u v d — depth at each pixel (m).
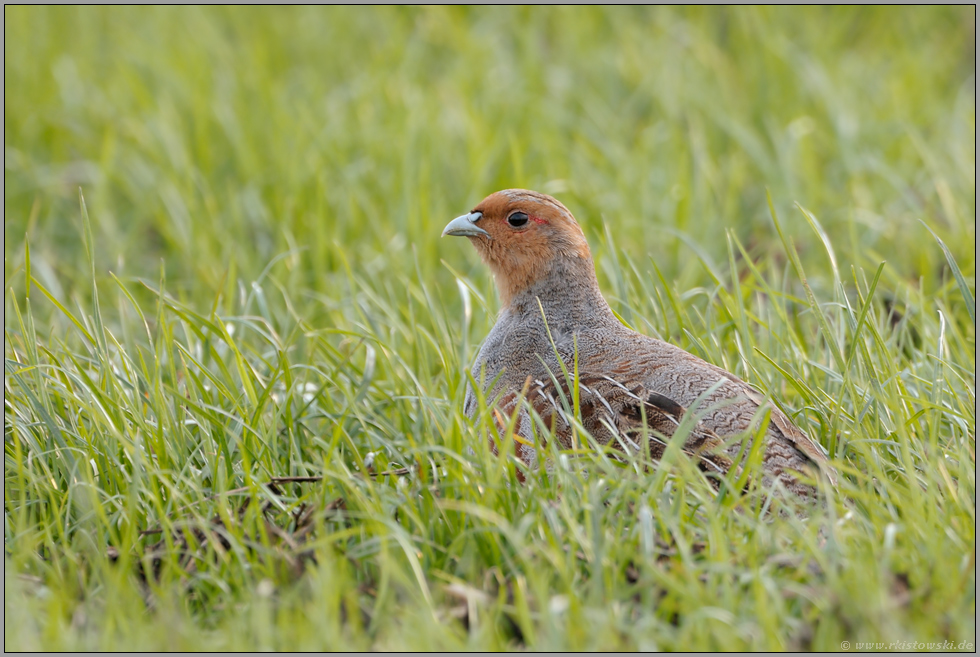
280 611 7.46
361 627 7.66
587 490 8.15
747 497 8.29
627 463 8.94
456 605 7.84
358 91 18.69
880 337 9.78
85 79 20.09
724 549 7.56
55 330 11.06
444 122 17.55
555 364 10.02
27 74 19.77
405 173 15.69
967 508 8.27
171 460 9.38
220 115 17.98
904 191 14.94
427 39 21.50
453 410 9.01
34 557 8.34
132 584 7.91
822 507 8.48
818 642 7.13
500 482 8.41
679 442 8.22
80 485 8.94
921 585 7.61
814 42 20.64
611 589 7.57
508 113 17.69
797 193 15.84
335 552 8.13
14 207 16.06
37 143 18.09
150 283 14.33
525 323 10.45
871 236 14.64
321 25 22.80
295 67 21.36
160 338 10.83
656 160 16.89
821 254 14.14
